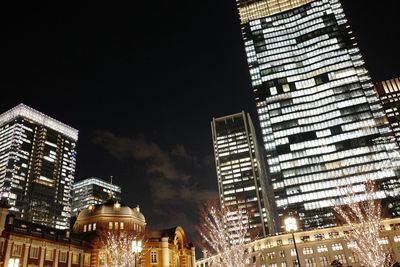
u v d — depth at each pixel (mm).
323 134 167250
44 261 63812
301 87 182500
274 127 176500
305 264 105438
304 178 160125
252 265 114312
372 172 151375
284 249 109125
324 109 172625
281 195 161250
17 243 59531
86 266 73750
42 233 65500
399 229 99812
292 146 169125
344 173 155250
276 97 184250
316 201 153375
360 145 158625
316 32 193125
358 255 91312
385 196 144000
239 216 74500
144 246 80812
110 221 84562
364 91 169375
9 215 63500
